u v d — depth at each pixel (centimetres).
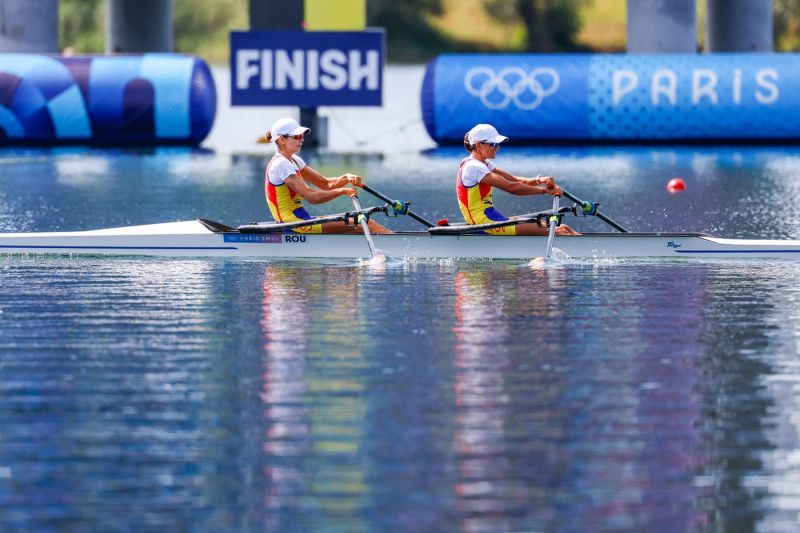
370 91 10581
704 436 2447
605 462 2311
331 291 3984
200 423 2544
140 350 3164
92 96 10606
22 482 2231
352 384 2822
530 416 2575
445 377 2878
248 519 2080
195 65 10800
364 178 8269
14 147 11038
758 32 13188
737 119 10431
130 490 2195
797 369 2936
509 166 9000
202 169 9000
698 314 3581
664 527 2041
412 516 2084
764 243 4594
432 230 4606
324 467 2294
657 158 9594
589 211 4619
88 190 7481
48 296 3916
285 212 4722
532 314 3591
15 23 11625
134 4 13262
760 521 2061
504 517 2078
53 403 2688
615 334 3319
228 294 3934
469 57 10819
